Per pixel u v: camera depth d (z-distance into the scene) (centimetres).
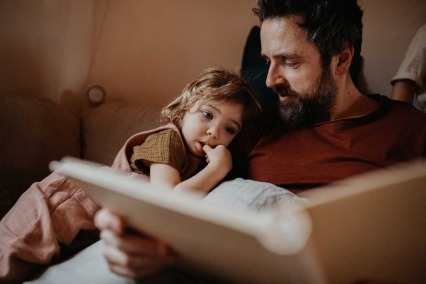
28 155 120
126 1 167
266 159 98
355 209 50
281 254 44
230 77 107
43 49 149
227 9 169
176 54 173
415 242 59
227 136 101
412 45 135
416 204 55
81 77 164
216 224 43
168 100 175
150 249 57
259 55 147
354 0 93
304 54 88
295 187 92
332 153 92
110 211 60
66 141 134
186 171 101
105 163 135
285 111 97
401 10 154
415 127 93
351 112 101
